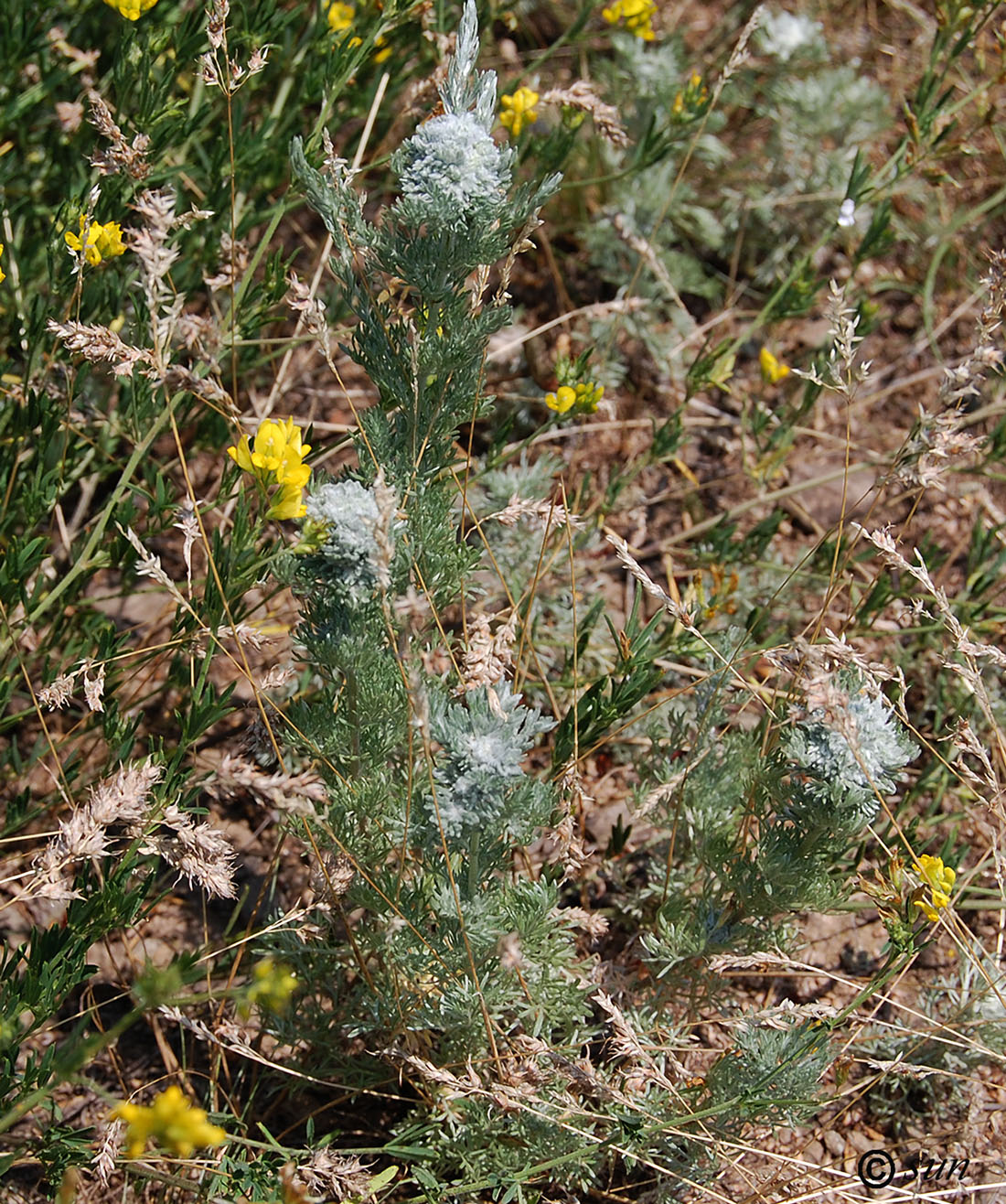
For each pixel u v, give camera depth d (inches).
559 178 22.4
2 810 25.3
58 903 22.9
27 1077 21.9
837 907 24.4
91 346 22.1
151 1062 24.1
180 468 27.7
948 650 23.7
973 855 26.2
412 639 21.2
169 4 26.2
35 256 26.7
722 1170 22.8
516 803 21.7
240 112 26.4
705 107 27.3
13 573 24.0
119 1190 23.1
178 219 23.1
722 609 27.0
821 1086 23.9
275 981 19.8
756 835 24.5
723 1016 24.1
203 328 23.7
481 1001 21.8
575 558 28.2
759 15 26.4
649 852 25.7
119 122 25.5
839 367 23.1
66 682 22.7
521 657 26.2
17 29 26.1
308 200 22.7
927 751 27.0
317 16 26.7
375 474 22.8
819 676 21.5
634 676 23.5
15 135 27.8
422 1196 22.5
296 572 22.0
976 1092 24.1
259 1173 22.0
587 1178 23.0
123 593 25.7
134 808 21.1
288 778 20.9
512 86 28.5
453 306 22.6
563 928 23.3
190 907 25.1
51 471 24.8
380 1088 23.8
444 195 21.8
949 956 25.4
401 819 22.4
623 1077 22.8
